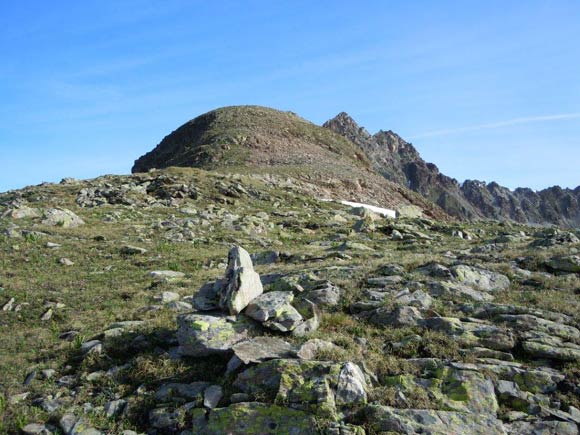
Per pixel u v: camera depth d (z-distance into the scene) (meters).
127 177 56.84
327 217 47.47
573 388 10.31
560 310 13.91
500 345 11.90
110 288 21.00
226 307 13.02
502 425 9.27
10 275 22.34
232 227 37.50
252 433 9.27
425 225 44.22
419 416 9.29
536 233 37.94
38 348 14.84
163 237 32.75
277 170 79.06
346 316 13.95
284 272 19.03
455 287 15.39
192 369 11.69
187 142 107.56
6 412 10.98
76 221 34.53
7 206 39.28
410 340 12.24
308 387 9.83
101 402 11.18
